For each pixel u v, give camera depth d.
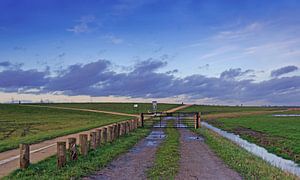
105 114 108.44
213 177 15.22
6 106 123.81
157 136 38.00
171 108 162.25
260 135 40.41
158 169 16.88
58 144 16.64
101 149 24.25
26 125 60.50
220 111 141.88
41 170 15.84
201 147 27.14
